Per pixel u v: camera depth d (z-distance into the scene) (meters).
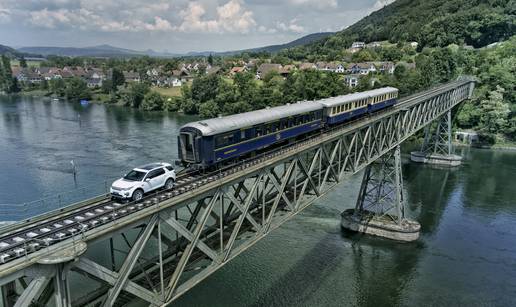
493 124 99.12
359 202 53.38
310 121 41.84
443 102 78.38
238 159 32.91
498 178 75.69
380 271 43.16
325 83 130.25
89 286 35.56
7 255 14.92
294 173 32.16
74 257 15.32
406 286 40.50
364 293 39.12
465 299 38.50
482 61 120.25
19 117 132.62
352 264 44.41
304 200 35.09
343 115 47.44
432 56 131.00
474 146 99.62
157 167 24.50
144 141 96.38
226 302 37.06
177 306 36.34
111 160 78.00
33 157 80.19
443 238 51.09
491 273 43.00
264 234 28.69
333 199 63.38
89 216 20.33
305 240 49.78
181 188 23.97
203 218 23.14
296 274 42.03
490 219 56.94
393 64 164.25
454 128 104.94
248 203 26.67
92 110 156.38
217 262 24.33
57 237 17.33
